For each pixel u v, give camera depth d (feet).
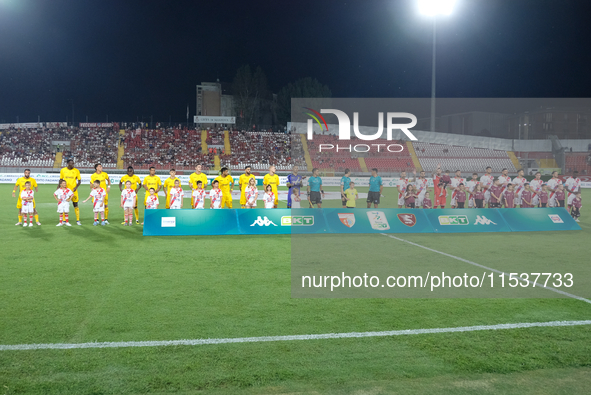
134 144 132.36
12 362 10.69
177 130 141.69
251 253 25.07
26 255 23.89
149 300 15.92
